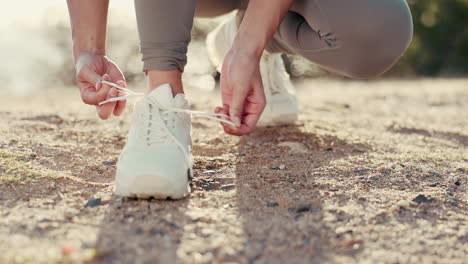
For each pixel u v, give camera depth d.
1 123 2.16
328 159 1.71
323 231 1.08
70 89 4.50
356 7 1.34
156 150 1.25
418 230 1.10
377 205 1.24
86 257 0.91
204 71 7.25
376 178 1.48
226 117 1.25
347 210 1.20
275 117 2.12
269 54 1.99
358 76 1.54
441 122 2.62
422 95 3.82
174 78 1.33
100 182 1.42
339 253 0.98
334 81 7.14
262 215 1.16
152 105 1.30
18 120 2.28
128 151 1.27
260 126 2.17
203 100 3.12
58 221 1.09
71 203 1.21
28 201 1.22
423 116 2.81
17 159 1.58
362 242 1.03
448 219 1.17
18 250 0.93
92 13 1.39
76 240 0.99
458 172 1.58
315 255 0.96
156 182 1.19
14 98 3.46
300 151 1.82
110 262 0.90
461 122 2.62
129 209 1.17
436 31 11.41
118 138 1.97
